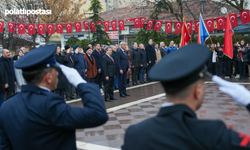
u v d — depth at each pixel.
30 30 10.11
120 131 4.42
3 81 6.18
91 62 8.42
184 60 0.97
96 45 9.07
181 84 0.98
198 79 0.99
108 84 7.25
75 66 7.87
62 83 6.73
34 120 1.29
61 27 10.51
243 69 10.66
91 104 1.31
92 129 4.59
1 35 21.73
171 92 1.02
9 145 1.44
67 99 7.72
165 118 1.00
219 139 0.88
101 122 1.32
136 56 10.31
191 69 0.93
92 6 21.61
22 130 1.30
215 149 0.87
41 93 1.37
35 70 1.38
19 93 1.47
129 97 7.73
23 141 1.31
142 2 18.66
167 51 11.92
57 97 1.36
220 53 11.42
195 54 0.98
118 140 3.97
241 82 9.90
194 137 0.91
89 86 1.39
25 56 1.42
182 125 0.93
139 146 1.00
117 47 10.14
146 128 1.02
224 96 7.11
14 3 21.83
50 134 1.31
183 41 9.38
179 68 0.95
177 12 18.08
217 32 19.56
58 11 22.88
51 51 1.40
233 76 12.02
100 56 9.07
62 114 1.29
